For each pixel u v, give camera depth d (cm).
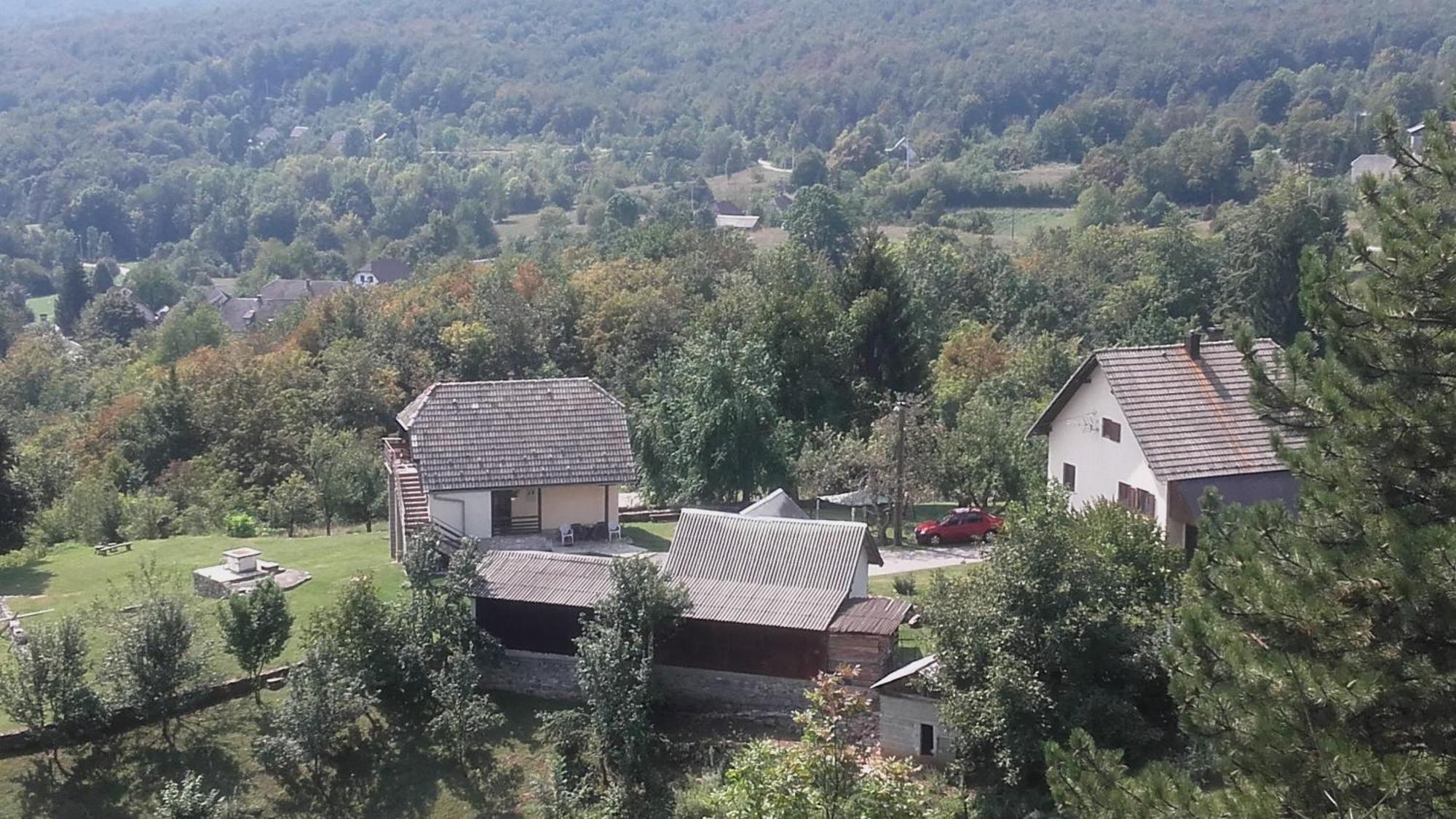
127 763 2962
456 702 3042
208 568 4106
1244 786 1627
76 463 6738
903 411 4881
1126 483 3878
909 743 2900
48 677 2916
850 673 2356
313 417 6881
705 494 5144
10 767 2922
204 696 3136
